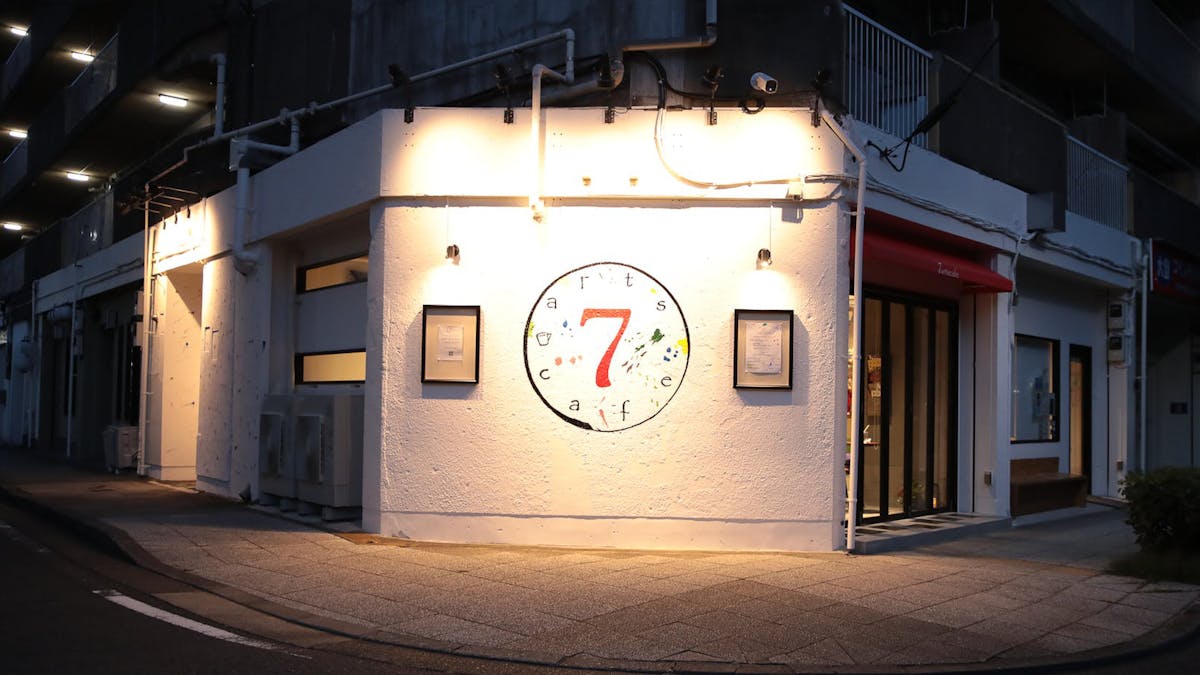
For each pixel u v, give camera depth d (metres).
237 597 7.61
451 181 9.96
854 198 9.91
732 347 9.69
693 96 9.82
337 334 12.23
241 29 14.45
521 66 10.46
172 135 20.70
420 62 11.28
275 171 12.46
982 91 12.42
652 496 9.62
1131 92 18.38
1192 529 9.43
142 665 5.73
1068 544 10.97
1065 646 6.62
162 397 16.05
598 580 8.11
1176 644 6.89
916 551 10.14
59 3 21.98
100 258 19.83
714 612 7.15
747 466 9.62
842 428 9.77
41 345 24.67
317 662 5.94
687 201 9.79
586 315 9.77
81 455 20.70
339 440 10.84
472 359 9.83
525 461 9.74
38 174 25.02
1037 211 13.37
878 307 11.42
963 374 12.69
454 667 5.95
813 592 7.83
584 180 9.77
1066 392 15.44
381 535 9.99
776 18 9.89
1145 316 16.56
